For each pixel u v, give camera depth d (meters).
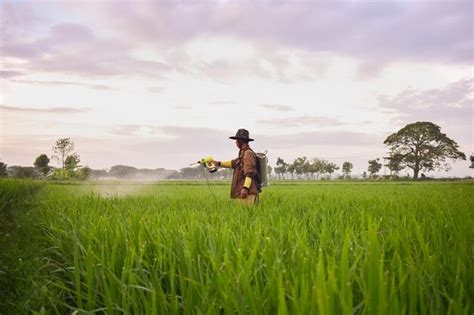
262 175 8.43
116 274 3.10
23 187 16.31
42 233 6.16
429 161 139.62
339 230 3.96
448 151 139.62
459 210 6.22
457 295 2.19
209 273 2.69
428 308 2.14
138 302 2.53
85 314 2.47
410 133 141.50
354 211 6.86
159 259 2.96
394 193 15.52
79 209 7.54
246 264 2.32
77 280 2.58
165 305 2.25
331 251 3.31
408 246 2.98
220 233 3.72
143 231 3.82
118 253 3.26
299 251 2.74
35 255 4.45
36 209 9.57
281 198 10.41
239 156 8.69
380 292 1.67
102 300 2.86
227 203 8.75
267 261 2.56
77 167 75.62
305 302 1.80
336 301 1.81
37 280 3.41
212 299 2.20
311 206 7.96
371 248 1.88
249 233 3.71
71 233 4.45
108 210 7.27
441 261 3.03
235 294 2.14
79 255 3.55
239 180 8.58
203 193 15.47
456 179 115.00
